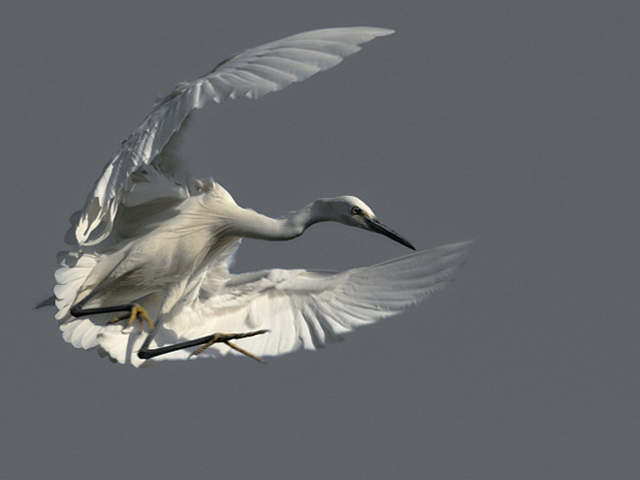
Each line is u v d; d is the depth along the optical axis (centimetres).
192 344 1273
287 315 1367
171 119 998
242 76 931
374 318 1338
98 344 1286
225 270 1366
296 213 1276
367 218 1280
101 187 1099
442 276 1307
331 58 902
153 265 1250
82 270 1241
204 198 1261
